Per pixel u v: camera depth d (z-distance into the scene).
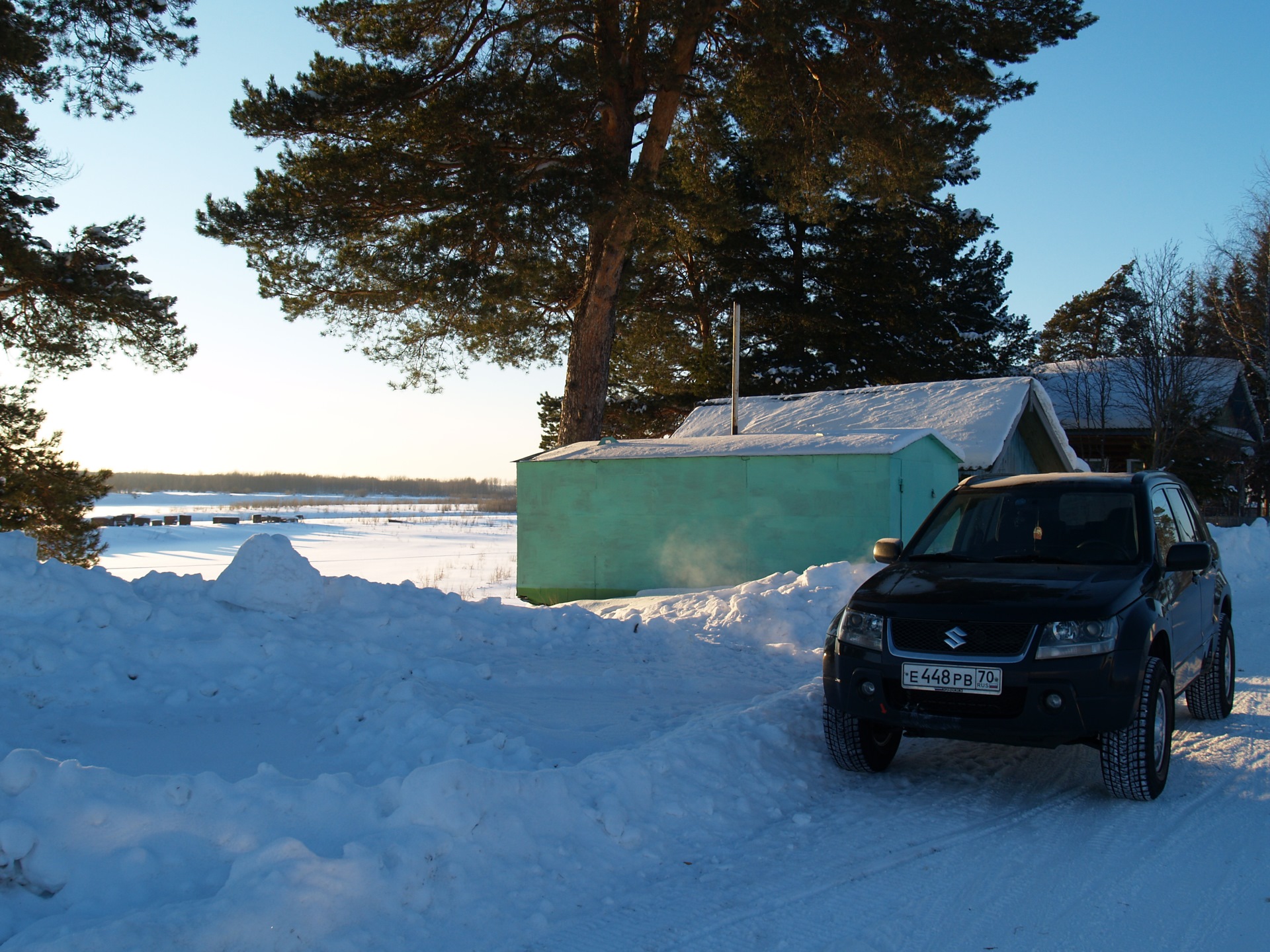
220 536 39.91
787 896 3.94
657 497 15.28
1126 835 4.62
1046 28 17.84
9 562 7.30
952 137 19.20
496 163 17.30
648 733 6.25
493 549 33.72
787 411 21.23
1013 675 4.88
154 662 6.88
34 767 3.78
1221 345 37.69
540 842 4.21
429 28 18.66
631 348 32.66
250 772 5.06
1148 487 6.30
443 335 22.12
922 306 34.78
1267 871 4.14
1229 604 7.34
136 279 16.41
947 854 4.41
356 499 103.94
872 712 5.28
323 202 17.92
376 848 3.75
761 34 17.58
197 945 3.10
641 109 20.42
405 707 5.81
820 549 14.17
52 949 2.95
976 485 6.72
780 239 34.28
